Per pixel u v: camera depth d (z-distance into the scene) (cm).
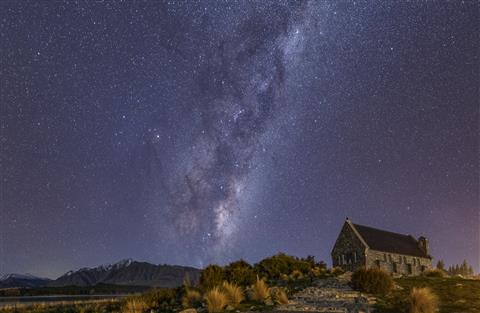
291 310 2441
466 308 2312
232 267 4359
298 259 5309
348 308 2414
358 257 5884
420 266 6700
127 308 2992
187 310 2628
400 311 2298
